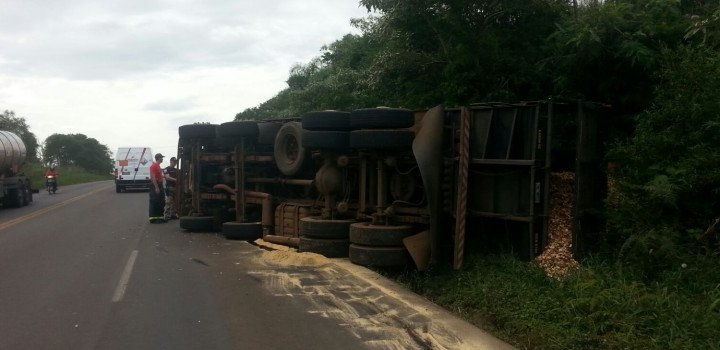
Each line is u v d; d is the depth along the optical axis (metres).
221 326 6.53
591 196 8.72
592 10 10.30
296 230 11.91
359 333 6.27
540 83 12.45
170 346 5.87
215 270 9.59
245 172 13.82
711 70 7.75
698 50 8.38
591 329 5.89
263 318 6.83
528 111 8.32
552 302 6.57
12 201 23.91
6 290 8.23
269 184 13.77
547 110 8.24
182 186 16.25
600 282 6.77
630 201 7.85
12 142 24.42
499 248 8.79
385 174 9.90
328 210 10.97
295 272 9.31
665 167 7.69
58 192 38.50
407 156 9.81
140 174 36.59
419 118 9.86
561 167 10.31
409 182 9.93
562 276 7.42
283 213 12.30
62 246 12.41
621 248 7.39
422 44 14.38
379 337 6.13
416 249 9.16
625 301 6.17
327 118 10.52
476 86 13.02
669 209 7.64
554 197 8.91
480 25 13.45
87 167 120.00
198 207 15.23
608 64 10.21
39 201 28.61
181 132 15.29
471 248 9.09
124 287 8.40
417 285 8.88
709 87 7.59
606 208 8.42
